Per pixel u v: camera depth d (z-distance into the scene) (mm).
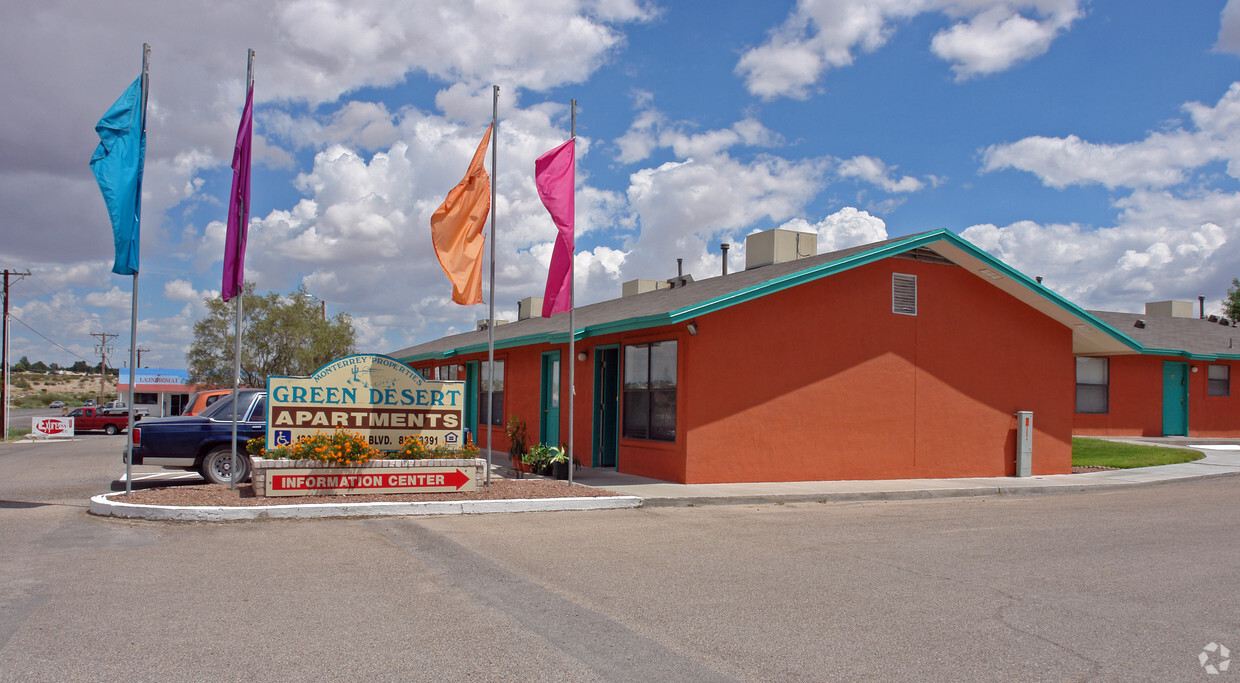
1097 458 20438
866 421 15828
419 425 12516
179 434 13523
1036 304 17750
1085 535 9914
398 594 6539
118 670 4719
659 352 15125
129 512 10188
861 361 15852
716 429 14297
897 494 13883
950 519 11258
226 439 13656
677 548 8719
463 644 5316
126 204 10820
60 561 7570
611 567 7699
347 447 11445
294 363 48906
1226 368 28359
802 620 6004
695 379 14125
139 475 16609
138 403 58062
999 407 17391
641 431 15617
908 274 16484
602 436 17281
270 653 5066
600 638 5500
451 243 12758
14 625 5539
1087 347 20109
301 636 5414
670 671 4887
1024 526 10641
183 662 4875
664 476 14664
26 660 4855
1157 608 6477
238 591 6551
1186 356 26906
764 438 14758
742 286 15484
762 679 4777
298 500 11008
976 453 17031
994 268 16703
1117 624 6016
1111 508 12672
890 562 8133
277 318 48688
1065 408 18188
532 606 6262
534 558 8062
